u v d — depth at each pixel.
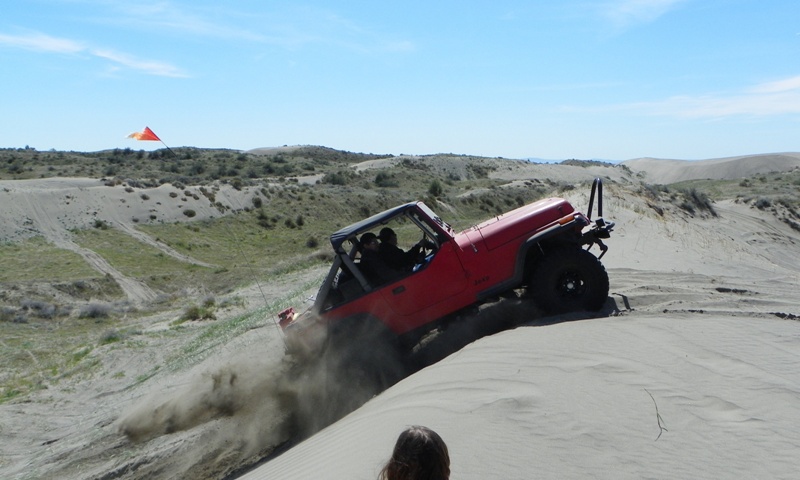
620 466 4.07
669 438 4.39
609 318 7.75
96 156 108.94
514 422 4.86
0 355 19.62
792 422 4.45
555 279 8.13
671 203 28.86
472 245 8.19
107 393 13.71
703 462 4.05
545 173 109.31
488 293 8.19
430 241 8.75
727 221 29.83
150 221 48.06
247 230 49.50
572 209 8.59
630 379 5.49
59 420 12.34
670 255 16.62
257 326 15.27
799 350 6.05
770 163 141.62
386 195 61.62
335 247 8.19
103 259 39.53
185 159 102.81
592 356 6.21
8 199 46.97
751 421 4.53
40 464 9.21
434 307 8.24
